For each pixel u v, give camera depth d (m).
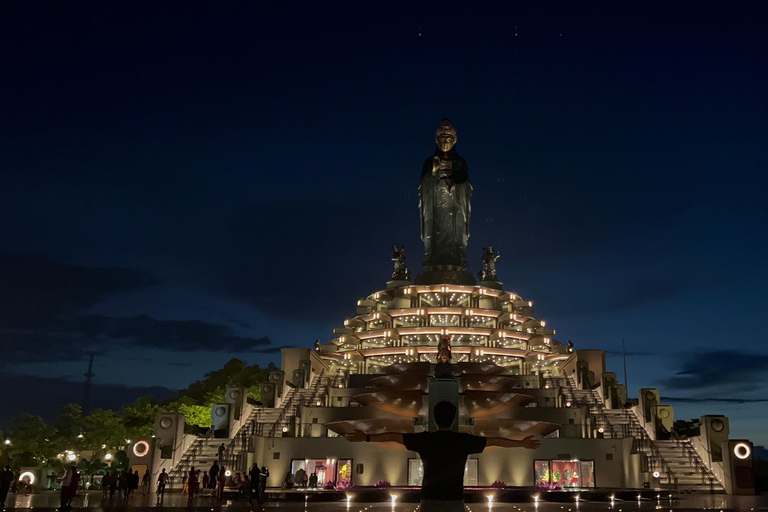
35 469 51.66
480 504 38.62
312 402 69.75
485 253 98.50
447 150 97.44
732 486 53.09
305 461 55.94
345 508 35.06
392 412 55.28
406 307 89.88
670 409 65.06
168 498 44.66
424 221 97.44
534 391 68.94
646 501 42.56
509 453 55.53
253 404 68.62
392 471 54.81
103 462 89.81
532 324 88.50
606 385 71.00
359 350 83.50
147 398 98.88
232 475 52.97
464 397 52.03
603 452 55.53
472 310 86.06
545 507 36.47
